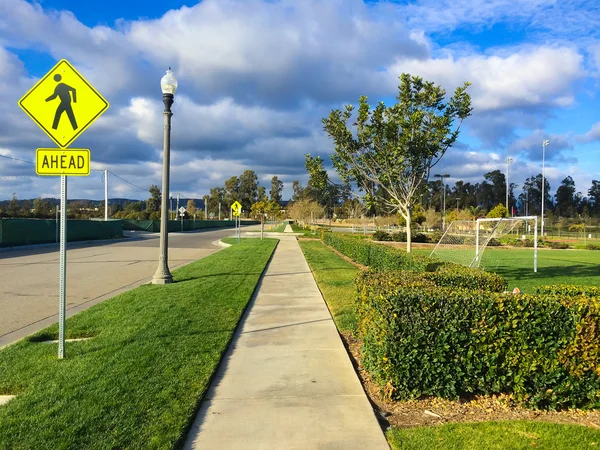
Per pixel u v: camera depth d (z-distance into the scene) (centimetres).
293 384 455
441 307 421
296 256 1991
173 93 1142
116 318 724
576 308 408
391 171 1290
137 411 378
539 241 4178
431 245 3297
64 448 319
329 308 839
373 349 459
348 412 392
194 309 789
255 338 627
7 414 371
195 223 6869
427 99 1266
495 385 416
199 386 434
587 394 408
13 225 2662
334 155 1454
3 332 697
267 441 340
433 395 429
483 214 9356
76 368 483
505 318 416
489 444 341
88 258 1995
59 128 514
